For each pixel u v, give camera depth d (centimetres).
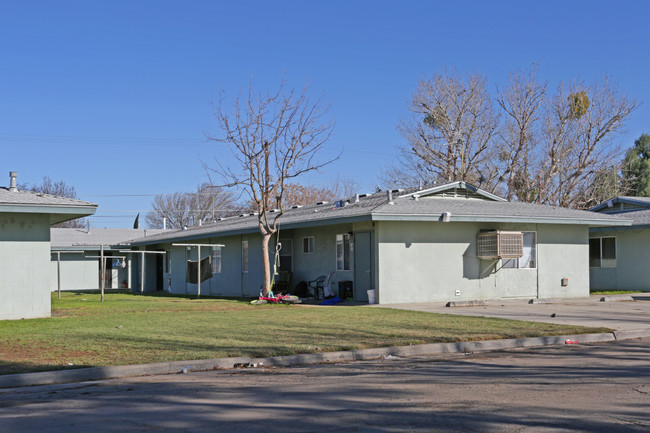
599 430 604
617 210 3131
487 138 4562
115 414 686
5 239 1656
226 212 6862
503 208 2347
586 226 2489
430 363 1040
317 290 2442
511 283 2308
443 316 1664
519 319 1603
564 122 4525
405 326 1441
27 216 1686
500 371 948
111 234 4503
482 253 2230
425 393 780
